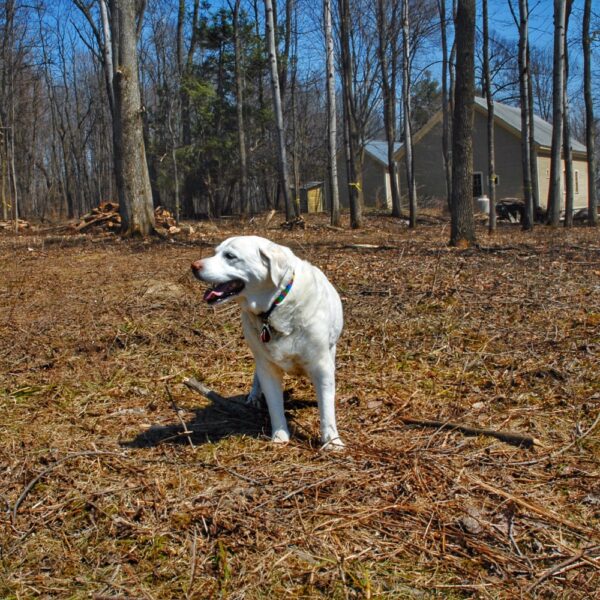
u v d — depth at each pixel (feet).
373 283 29.35
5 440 14.43
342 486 11.92
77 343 21.84
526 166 66.74
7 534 10.61
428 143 124.67
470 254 38.17
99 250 48.11
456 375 18.02
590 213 78.84
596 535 10.23
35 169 195.93
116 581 9.39
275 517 10.93
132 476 12.55
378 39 92.17
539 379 17.26
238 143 114.42
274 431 14.06
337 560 9.71
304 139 144.56
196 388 16.26
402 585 9.21
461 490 11.71
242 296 12.76
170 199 132.87
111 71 74.69
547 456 13.01
